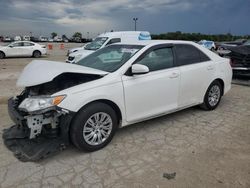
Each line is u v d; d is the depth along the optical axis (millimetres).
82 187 2900
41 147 3494
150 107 4254
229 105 6035
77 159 3490
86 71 3646
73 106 3367
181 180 3027
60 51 30500
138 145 3906
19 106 3439
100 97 3594
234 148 3822
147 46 4316
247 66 8812
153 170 3234
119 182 2992
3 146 3787
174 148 3816
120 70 3898
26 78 3535
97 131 3682
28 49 20797
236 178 3068
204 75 5117
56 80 3760
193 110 5594
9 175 3102
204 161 3447
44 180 3016
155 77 4223
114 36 13609
